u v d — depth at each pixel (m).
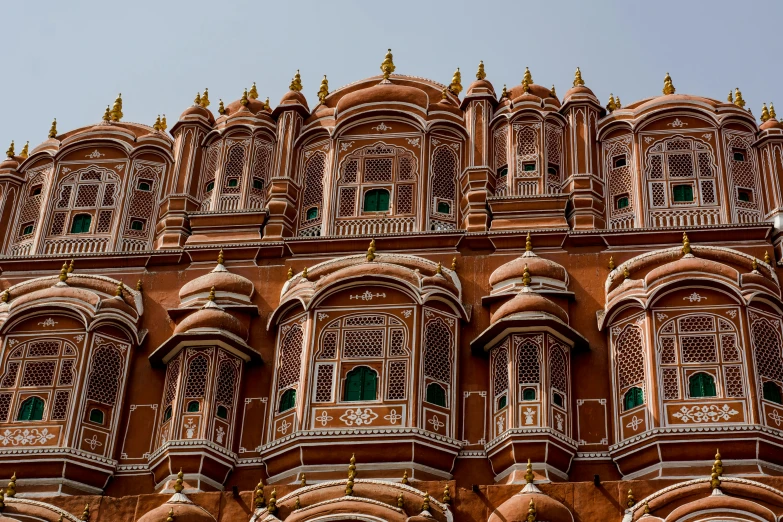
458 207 32.03
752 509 25.36
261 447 28.27
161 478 28.08
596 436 28.00
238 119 33.72
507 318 28.66
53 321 30.06
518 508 25.62
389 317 29.20
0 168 34.16
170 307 30.78
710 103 32.88
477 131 32.81
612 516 25.95
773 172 31.83
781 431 27.19
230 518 26.58
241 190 32.62
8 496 27.05
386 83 34.19
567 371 28.64
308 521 25.69
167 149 33.94
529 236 30.58
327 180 32.38
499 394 28.36
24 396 29.17
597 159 32.59
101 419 29.09
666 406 27.56
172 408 28.72
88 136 34.06
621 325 29.02
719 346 28.17
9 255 32.38
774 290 29.17
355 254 30.92
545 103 33.34
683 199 31.59
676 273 28.92
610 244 30.55
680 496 25.81
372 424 27.84
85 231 32.75
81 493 28.16
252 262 31.20
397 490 26.19
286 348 29.50
